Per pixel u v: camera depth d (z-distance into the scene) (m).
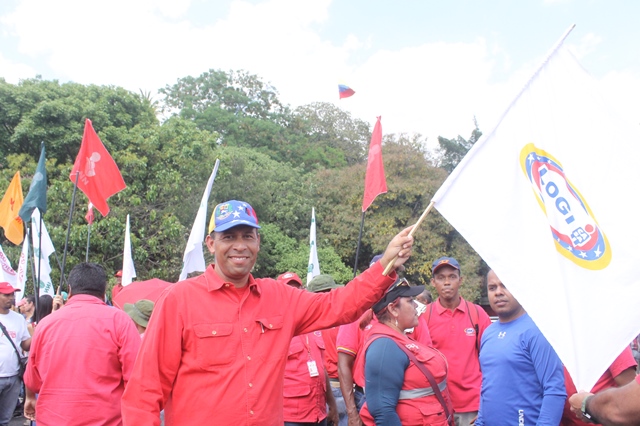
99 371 4.17
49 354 4.17
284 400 4.91
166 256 18.12
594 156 2.95
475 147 3.07
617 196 2.88
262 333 2.89
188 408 2.75
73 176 7.11
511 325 3.83
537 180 3.00
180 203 18.97
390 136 27.75
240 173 23.77
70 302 4.41
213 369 2.76
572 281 2.85
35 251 8.55
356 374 4.78
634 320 2.72
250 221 2.94
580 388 2.71
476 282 23.59
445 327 5.26
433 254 23.83
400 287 4.04
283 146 34.97
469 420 5.06
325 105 40.19
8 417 7.20
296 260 22.80
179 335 2.79
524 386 3.60
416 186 25.02
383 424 3.67
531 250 2.94
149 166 18.88
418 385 3.82
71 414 4.05
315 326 3.08
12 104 17.48
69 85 19.36
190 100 38.50
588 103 3.01
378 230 24.77
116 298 6.36
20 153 17.91
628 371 3.57
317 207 26.36
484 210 3.00
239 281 2.95
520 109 3.09
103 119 18.55
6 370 7.03
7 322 7.20
